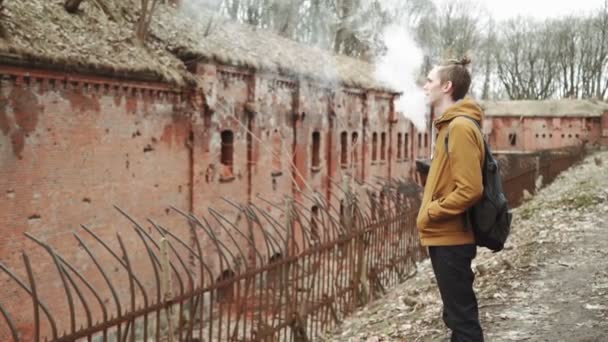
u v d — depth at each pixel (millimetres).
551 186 26406
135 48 13938
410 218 12891
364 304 10047
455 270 4582
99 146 12469
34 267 10930
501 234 4566
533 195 23844
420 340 6840
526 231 13203
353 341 7707
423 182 6137
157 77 13859
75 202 11898
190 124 15344
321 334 8586
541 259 9844
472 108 4574
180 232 15039
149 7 16609
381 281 11359
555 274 8883
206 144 15930
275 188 19719
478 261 11078
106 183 12688
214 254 16172
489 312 7281
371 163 28734
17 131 10602
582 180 23453
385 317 8594
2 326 10164
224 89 16719
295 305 7820
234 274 6719
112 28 13977
